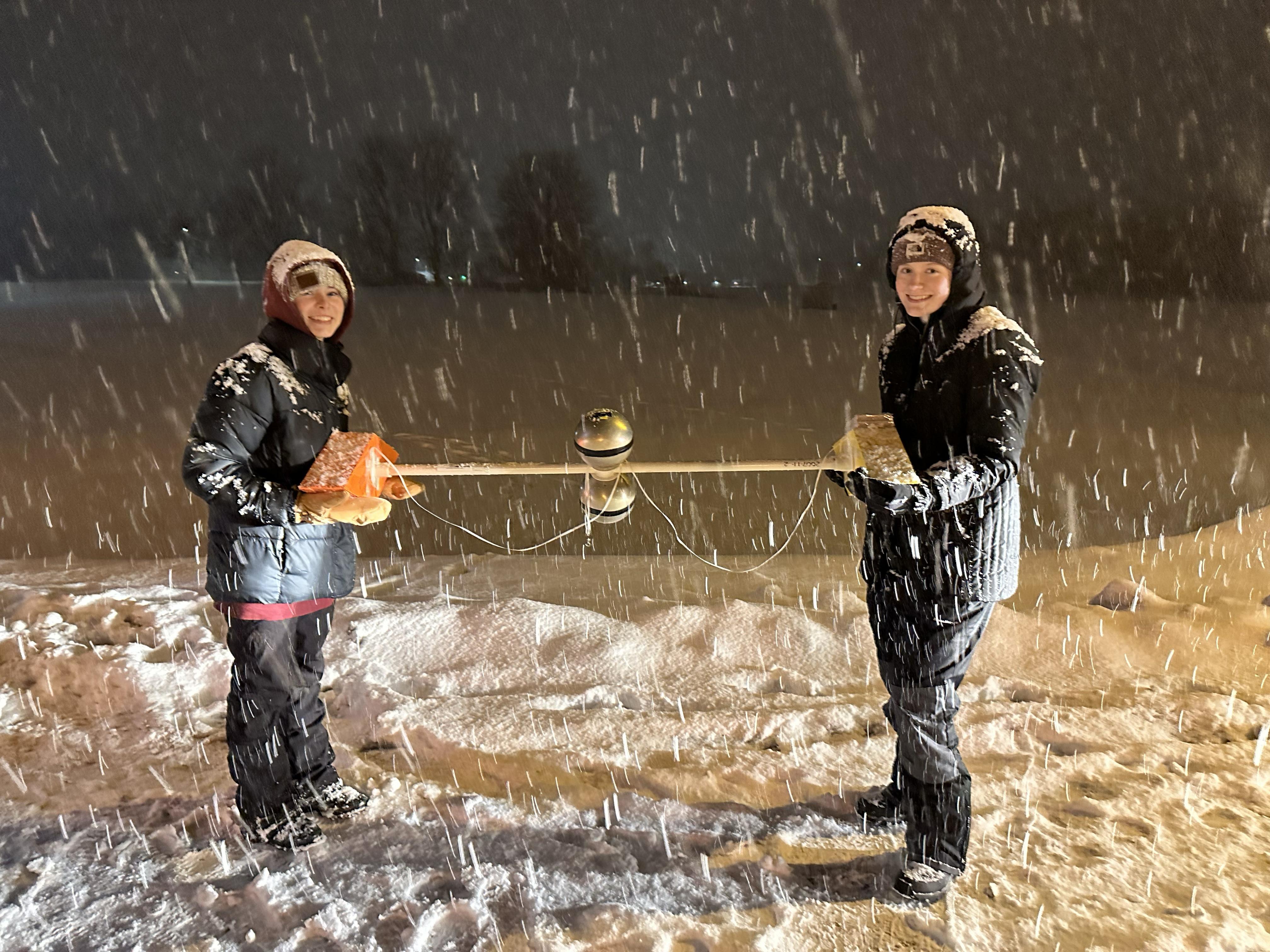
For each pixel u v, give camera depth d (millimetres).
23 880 2586
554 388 14141
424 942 2291
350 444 2566
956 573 2328
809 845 2742
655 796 3045
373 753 3334
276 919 2381
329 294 2678
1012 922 2365
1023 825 2807
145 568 5453
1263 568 5199
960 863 2477
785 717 3494
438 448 9688
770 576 5250
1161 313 26984
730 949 2277
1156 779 3041
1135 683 3785
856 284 44438
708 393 13531
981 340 2330
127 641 4168
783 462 2477
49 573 5355
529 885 2498
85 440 10086
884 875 2574
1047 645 4102
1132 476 8047
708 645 4184
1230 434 9961
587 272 52938
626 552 5914
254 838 2715
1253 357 17297
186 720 3533
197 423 2461
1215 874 2553
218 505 2414
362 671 3883
